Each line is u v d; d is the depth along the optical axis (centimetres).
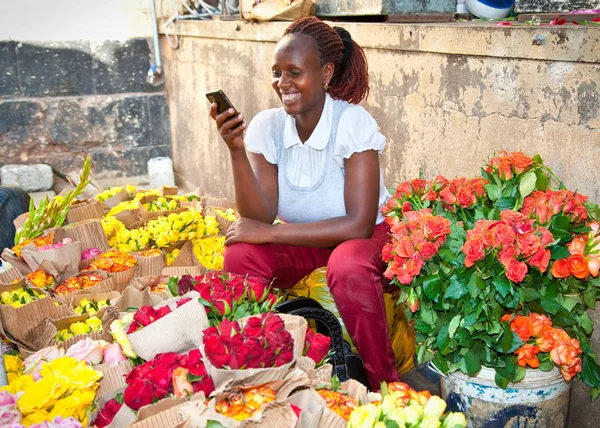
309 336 182
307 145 234
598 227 188
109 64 597
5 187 324
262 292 191
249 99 441
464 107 249
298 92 223
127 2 590
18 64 570
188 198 325
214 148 521
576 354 183
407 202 206
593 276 183
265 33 394
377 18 347
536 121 219
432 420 137
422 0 304
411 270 183
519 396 186
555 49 205
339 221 227
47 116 585
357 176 227
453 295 181
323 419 149
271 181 243
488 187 196
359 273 211
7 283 252
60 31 577
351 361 209
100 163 611
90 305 231
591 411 221
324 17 369
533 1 284
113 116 604
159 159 612
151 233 283
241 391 153
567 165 210
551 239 176
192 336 173
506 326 180
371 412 138
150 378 158
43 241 259
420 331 195
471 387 191
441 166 267
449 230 183
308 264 239
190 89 553
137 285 244
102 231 275
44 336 219
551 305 183
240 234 232
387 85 294
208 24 486
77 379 161
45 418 155
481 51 233
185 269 254
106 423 165
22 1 560
